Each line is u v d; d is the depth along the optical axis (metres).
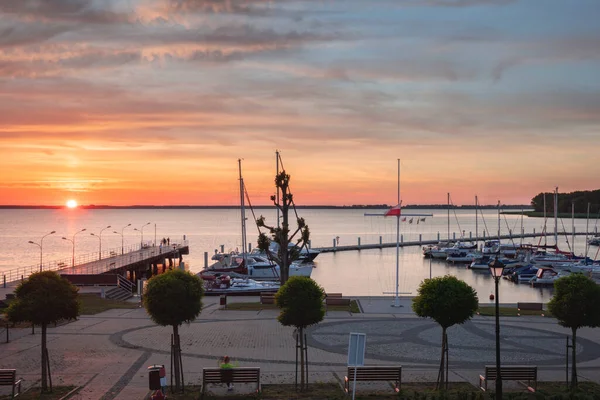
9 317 25.48
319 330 39.66
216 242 183.75
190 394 25.19
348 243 176.88
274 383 27.20
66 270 74.19
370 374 25.66
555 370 30.17
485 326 41.44
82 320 42.44
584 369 30.44
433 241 164.25
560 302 26.92
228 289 64.81
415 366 30.75
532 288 84.69
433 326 41.38
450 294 26.53
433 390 25.98
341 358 32.22
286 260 56.47
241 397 24.73
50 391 25.28
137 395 25.00
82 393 25.25
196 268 112.75
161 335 37.41
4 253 138.25
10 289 60.59
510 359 32.28
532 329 40.50
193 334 37.91
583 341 36.81
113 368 29.45
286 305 26.62
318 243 177.50
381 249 151.38
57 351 32.97
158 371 24.14
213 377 24.94
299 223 57.53
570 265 101.94
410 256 134.25
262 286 66.56
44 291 25.27
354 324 41.94
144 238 199.88
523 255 118.25
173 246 119.12
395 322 42.78
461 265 117.31
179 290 25.56
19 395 24.69
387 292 79.00
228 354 32.69
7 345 34.38
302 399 24.45
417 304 27.39
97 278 60.12
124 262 84.38
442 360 26.72
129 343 35.06
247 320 43.03
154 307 25.47
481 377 26.45
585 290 26.62
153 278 26.25
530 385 26.89
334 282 90.00
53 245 165.62
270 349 33.94
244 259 91.12
